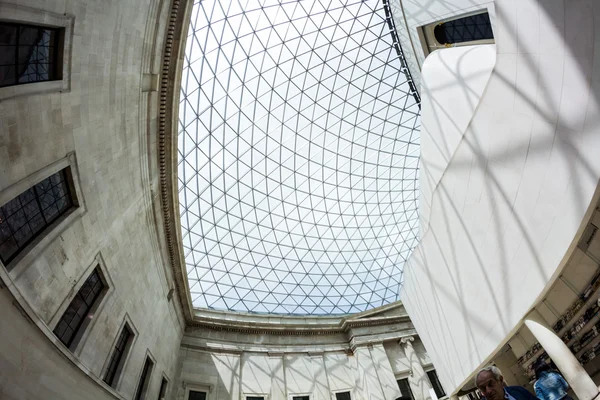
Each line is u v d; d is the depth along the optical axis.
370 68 26.73
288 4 22.19
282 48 24.12
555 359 7.75
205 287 28.64
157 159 14.92
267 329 28.92
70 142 8.32
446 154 12.84
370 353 28.91
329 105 27.95
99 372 10.75
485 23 13.77
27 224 7.30
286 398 25.47
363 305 36.44
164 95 13.76
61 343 8.07
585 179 6.21
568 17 6.24
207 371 24.69
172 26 12.89
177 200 17.41
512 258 8.83
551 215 7.25
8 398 6.25
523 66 7.77
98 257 10.41
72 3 7.63
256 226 29.56
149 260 15.78
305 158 29.44
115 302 11.88
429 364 29.00
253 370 26.20
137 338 14.34
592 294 7.12
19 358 6.58
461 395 14.87
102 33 9.01
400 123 29.61
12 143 6.36
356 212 33.25
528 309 8.47
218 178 24.92
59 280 8.22
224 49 20.84
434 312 15.08
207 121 21.80
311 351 28.98
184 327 25.62
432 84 13.73
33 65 7.03
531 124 7.66
